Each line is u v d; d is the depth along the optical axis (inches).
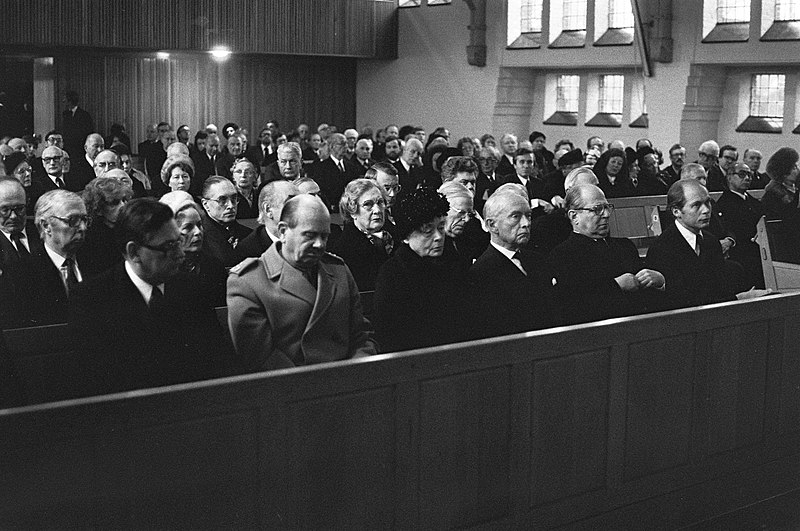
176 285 193.2
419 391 186.9
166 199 250.5
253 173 414.0
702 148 630.5
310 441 173.5
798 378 262.1
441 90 1089.4
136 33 950.4
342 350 202.8
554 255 257.4
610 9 941.2
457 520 194.4
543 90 1035.3
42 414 146.3
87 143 553.0
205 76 1059.9
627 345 220.2
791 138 852.6
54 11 908.0
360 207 289.9
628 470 223.1
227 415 163.9
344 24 1082.7
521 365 201.8
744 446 248.8
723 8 869.2
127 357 183.0
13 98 953.5
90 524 151.5
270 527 169.9
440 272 220.4
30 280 242.2
